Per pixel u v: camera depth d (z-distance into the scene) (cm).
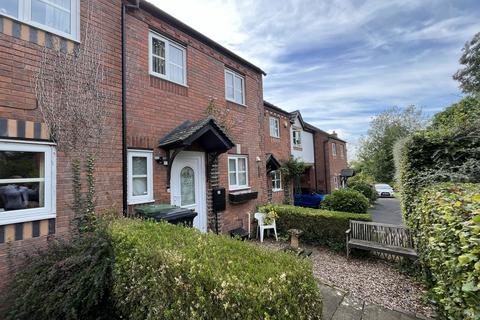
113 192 451
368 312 354
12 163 343
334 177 2077
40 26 374
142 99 528
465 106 865
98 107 434
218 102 736
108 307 295
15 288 288
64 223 379
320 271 521
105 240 298
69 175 390
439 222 275
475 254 158
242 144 839
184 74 640
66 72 396
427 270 393
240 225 784
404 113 2959
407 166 537
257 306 152
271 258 213
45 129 368
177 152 546
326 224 684
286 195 1369
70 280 275
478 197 197
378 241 587
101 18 455
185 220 479
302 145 1756
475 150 479
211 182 693
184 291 189
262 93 973
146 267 229
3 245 321
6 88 337
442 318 295
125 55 493
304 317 175
